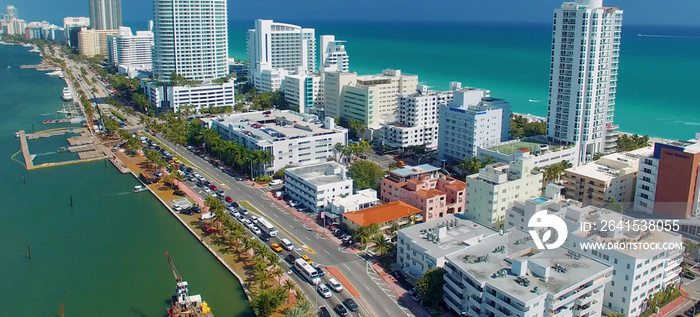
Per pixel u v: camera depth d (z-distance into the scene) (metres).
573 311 188.75
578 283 185.75
